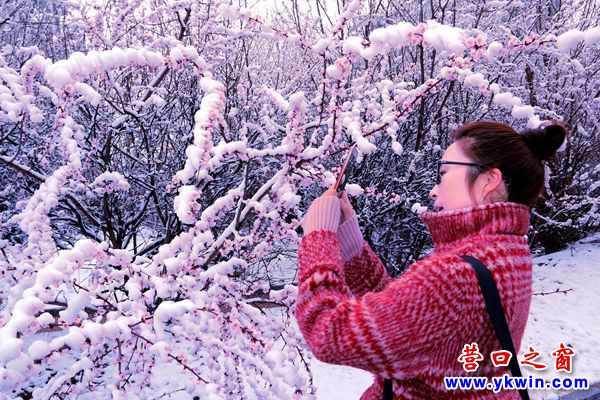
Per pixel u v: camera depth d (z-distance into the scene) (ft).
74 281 5.40
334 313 2.48
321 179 7.34
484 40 3.82
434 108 17.30
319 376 12.59
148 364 7.16
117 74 12.48
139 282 6.37
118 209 14.03
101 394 7.08
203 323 6.53
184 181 4.93
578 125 21.39
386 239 17.52
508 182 3.00
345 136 10.71
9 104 6.59
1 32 13.61
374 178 17.13
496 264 2.53
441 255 2.63
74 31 12.72
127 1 10.91
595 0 20.48
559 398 11.66
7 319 5.37
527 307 2.72
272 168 13.32
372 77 15.81
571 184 24.17
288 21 18.06
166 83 14.99
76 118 12.27
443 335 2.35
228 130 14.16
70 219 13.20
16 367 3.52
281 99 7.32
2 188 13.89
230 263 7.39
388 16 17.71
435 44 3.82
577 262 22.74
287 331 8.14
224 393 7.20
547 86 21.07
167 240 13.09
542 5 20.21
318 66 13.64
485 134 3.04
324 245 2.91
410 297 2.35
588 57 21.77
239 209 7.97
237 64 16.55
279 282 16.28
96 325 4.42
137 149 14.88
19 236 13.65
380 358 2.36
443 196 3.22
